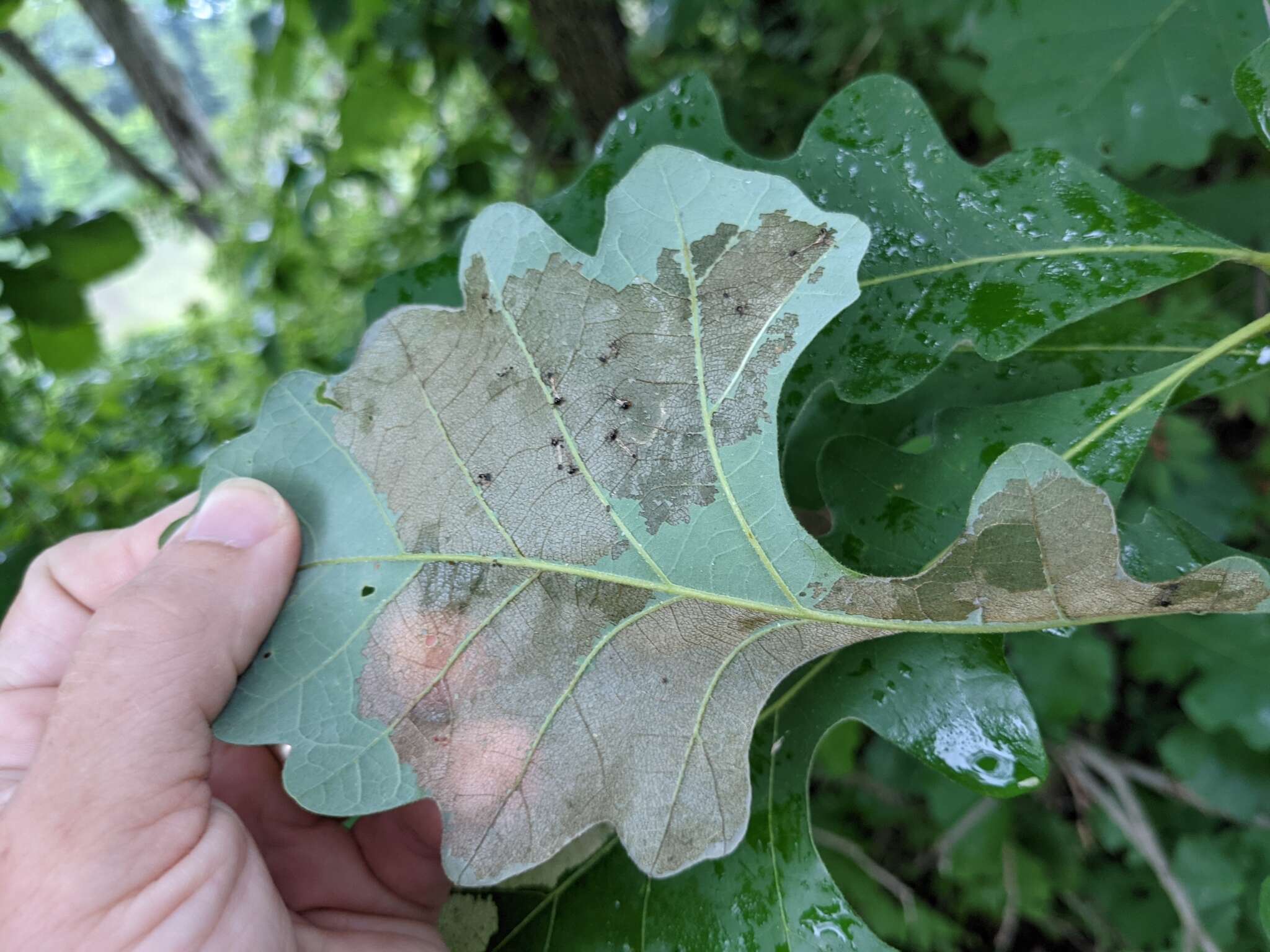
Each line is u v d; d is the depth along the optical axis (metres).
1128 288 0.15
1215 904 0.26
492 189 0.49
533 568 0.15
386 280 0.19
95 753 0.14
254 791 0.20
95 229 0.27
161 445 0.73
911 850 0.35
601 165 0.17
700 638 0.15
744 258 0.14
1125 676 0.31
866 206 0.16
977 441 0.16
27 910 0.14
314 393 0.15
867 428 0.18
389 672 0.15
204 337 0.97
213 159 1.03
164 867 0.14
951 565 0.13
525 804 0.14
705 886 0.16
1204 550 0.15
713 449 0.14
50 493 0.40
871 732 0.32
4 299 0.27
